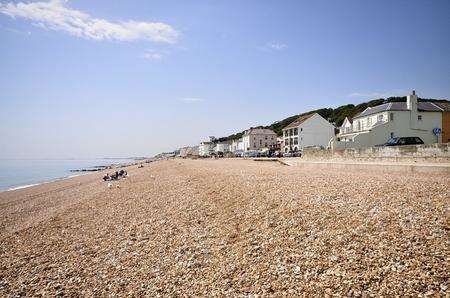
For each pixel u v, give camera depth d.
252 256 9.73
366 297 6.55
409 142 36.69
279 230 11.37
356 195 14.18
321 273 7.85
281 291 7.46
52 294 9.24
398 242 8.52
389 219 10.26
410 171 22.55
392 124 52.31
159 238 13.29
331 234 9.98
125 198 26.36
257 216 13.50
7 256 13.53
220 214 15.45
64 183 51.72
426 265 7.17
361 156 34.69
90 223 18.27
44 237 16.25
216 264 9.73
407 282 6.72
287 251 9.52
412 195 12.98
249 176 26.30
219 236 12.27
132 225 16.27
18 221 22.16
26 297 9.27
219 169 39.53
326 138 89.50
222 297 7.69
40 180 69.06
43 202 30.84
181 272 9.55
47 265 11.82
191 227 14.20
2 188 53.03
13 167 151.50
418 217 10.03
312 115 89.81
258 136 126.38
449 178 17.42
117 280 9.65
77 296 8.93
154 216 17.59
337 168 31.16
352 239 9.30
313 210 12.69
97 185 42.28
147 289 8.77
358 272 7.49
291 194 16.14
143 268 10.30
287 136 97.38
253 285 7.99
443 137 54.16
